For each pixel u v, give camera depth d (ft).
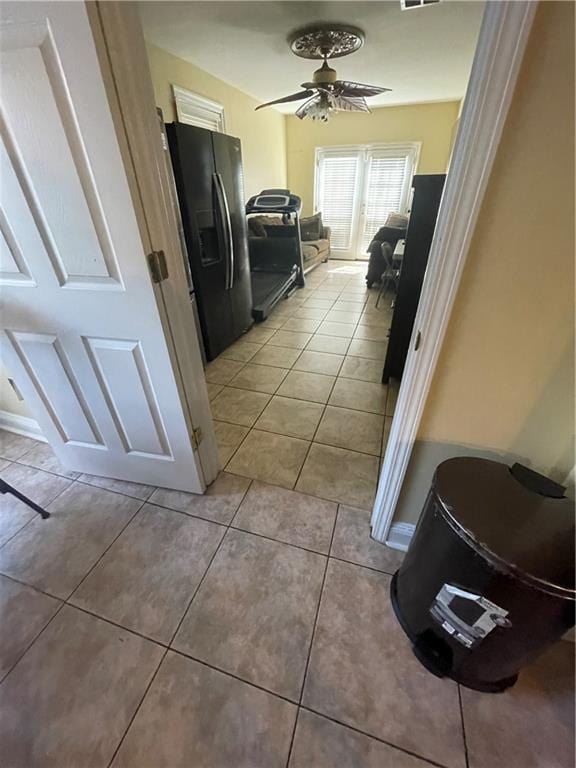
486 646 2.93
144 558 4.46
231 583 4.17
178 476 5.15
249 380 8.42
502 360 3.00
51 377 4.55
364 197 20.34
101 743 3.05
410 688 3.33
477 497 2.91
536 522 2.73
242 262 10.21
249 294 10.97
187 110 10.89
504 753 2.97
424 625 3.36
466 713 3.17
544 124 2.14
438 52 10.05
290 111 18.39
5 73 2.65
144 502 5.20
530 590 2.43
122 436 4.92
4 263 3.69
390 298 14.10
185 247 7.81
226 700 3.27
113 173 2.93
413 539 3.60
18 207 3.27
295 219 14.40
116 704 3.26
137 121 2.90
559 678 3.37
